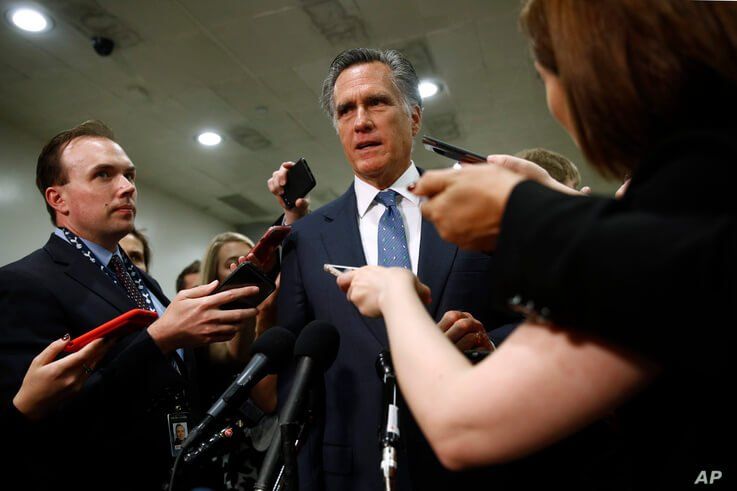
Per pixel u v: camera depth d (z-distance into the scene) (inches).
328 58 181.9
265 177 296.2
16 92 197.8
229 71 188.5
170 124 228.8
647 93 20.6
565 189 43.6
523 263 18.9
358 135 57.1
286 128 235.8
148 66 183.6
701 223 16.8
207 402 78.7
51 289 56.7
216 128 234.1
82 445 53.5
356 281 27.5
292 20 162.2
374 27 166.9
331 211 58.4
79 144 66.4
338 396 48.1
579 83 22.0
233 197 328.8
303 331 38.2
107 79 191.5
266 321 66.6
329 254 53.8
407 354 22.4
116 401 53.8
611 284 16.8
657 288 16.1
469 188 22.0
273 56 179.8
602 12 21.5
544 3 24.3
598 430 33.4
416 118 63.7
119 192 65.4
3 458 51.4
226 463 72.5
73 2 150.9
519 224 19.6
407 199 57.3
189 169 282.0
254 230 378.6
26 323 53.6
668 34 20.3
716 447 19.8
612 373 18.7
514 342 20.8
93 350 46.2
